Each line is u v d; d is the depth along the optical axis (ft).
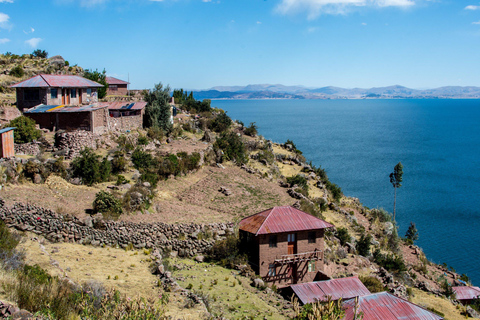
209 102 319.47
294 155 285.02
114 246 113.50
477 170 490.08
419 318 106.11
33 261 88.38
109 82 292.61
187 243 123.34
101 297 71.87
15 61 257.75
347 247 167.32
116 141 172.96
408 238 241.76
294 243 131.95
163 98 220.84
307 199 189.26
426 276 183.93
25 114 163.12
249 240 128.47
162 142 203.62
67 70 266.57
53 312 63.10
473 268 215.72
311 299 112.27
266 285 116.37
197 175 183.11
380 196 352.90
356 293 118.32
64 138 150.10
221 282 110.11
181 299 88.07
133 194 128.98
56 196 122.21
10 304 62.13
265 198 173.27
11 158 126.72
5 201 108.68
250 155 236.22
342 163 490.49
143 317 65.21
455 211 317.01
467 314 147.74
